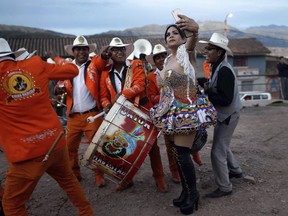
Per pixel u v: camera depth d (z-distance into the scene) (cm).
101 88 483
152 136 409
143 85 429
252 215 400
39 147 333
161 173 473
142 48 607
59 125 352
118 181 415
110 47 459
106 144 401
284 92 1672
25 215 351
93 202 458
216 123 416
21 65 331
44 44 3209
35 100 333
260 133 782
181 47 380
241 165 560
